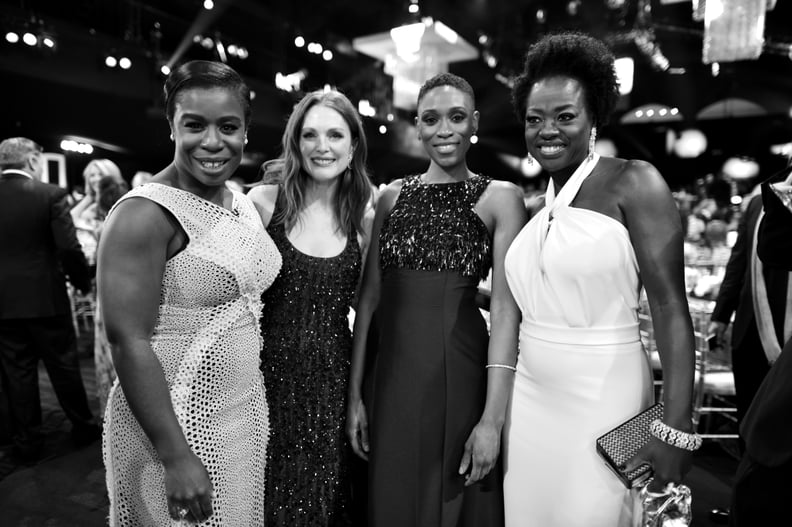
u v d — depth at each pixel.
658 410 1.40
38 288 3.32
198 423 1.33
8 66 7.54
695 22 9.20
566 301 1.48
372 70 14.00
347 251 1.92
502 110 16.09
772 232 1.20
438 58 6.35
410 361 1.80
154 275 1.25
